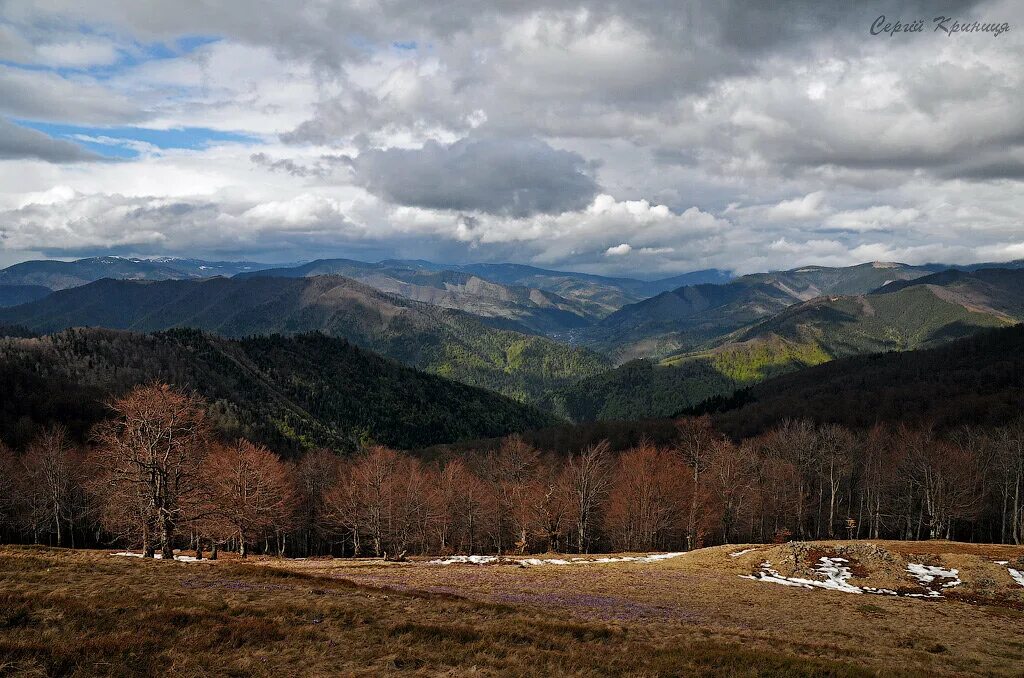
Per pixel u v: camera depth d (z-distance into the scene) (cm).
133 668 1734
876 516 8850
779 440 10600
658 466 9000
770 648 2742
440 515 8494
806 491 9569
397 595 3225
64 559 3331
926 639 3331
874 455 9281
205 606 2425
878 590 4853
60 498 8206
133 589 2700
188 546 8569
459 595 3738
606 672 2119
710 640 2791
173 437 4706
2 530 8475
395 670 1956
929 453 8388
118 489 4866
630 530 8444
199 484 5022
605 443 9750
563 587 4369
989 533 9131
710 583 4828
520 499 8438
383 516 8175
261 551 9556
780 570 5353
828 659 2597
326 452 11981
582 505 8169
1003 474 8312
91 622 2036
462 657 2136
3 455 8256
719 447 9519
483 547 9981
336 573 4800
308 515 9462
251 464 7206
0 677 1563
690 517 8038
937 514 8075
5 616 1984
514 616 2948
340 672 1894
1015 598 4519
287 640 2128
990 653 3119
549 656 2227
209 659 1858
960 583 4872
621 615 3406
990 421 11850
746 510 8712
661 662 2270
